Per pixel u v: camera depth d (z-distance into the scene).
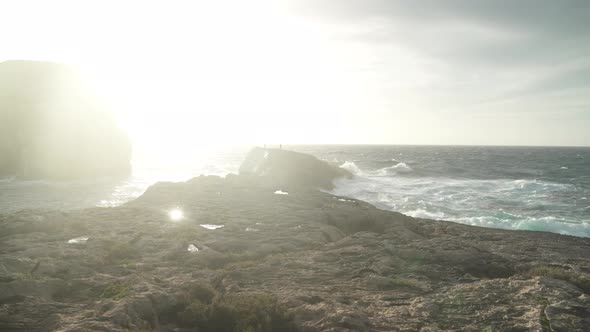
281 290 12.60
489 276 15.77
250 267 15.38
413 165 98.25
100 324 8.93
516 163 114.31
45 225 21.62
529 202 43.59
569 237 25.67
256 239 20.77
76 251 16.61
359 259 16.98
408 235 23.12
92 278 13.35
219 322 10.22
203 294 11.92
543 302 10.98
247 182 45.72
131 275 13.50
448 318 10.40
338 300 11.62
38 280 11.96
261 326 9.72
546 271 14.38
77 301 11.44
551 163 117.00
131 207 29.08
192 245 18.94
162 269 15.12
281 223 24.88
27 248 17.34
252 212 28.25
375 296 12.28
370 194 50.38
